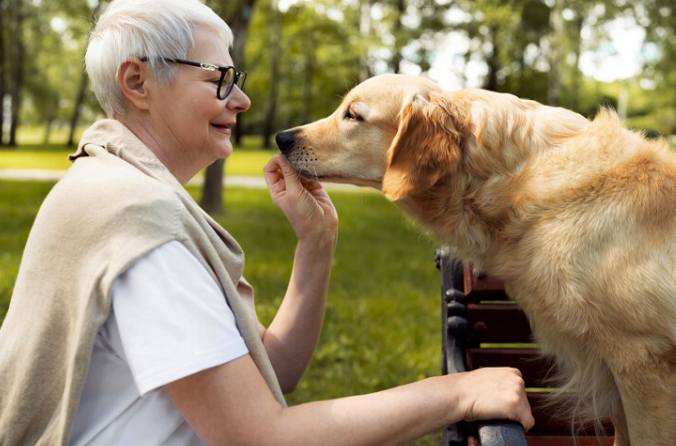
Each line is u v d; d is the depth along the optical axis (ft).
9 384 4.95
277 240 31.91
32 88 137.08
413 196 8.21
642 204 6.72
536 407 8.10
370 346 17.10
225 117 6.15
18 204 42.73
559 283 6.81
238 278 5.44
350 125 9.21
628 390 6.72
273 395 5.16
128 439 4.91
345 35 86.28
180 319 4.51
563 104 76.84
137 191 4.72
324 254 7.02
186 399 4.64
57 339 4.76
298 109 144.56
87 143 5.50
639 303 6.44
